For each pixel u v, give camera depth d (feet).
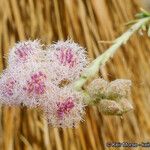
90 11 0.40
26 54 0.18
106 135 0.39
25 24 0.37
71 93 0.17
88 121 0.38
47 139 0.36
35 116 0.36
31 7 0.38
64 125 0.17
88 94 0.17
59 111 0.17
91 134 0.38
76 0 0.40
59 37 0.38
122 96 0.17
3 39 0.37
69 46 0.18
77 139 0.37
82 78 0.17
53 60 0.17
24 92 0.17
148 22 0.19
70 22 0.39
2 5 0.37
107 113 0.17
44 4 0.38
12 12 0.37
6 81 0.17
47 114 0.17
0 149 0.35
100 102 0.17
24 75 0.17
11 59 0.18
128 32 0.19
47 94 0.17
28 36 0.37
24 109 0.36
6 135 0.36
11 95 0.17
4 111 0.36
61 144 0.37
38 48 0.18
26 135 0.36
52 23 0.38
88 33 0.40
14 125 0.36
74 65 0.17
